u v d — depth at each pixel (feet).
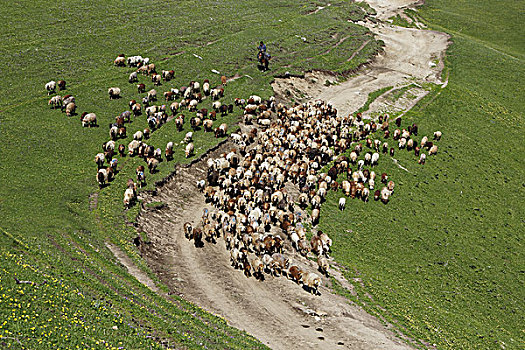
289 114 178.81
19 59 179.22
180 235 110.32
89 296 69.05
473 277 121.70
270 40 256.32
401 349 81.71
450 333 94.02
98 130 145.07
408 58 276.41
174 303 81.41
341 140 161.89
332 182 143.13
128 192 111.34
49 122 142.41
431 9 374.63
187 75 197.47
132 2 269.85
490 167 177.47
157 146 142.82
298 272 96.94
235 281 95.66
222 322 79.92
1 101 149.28
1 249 74.43
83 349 55.72
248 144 156.66
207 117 169.17
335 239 122.42
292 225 119.03
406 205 144.66
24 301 61.21
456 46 289.33
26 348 52.60
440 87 234.38
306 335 82.17
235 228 112.06
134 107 159.43
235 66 216.74
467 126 202.28
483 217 148.46
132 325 65.41
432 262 124.26
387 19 347.36
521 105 229.86
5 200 98.43
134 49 212.23
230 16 284.00
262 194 123.95
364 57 262.67
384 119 190.80
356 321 88.48
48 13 227.40
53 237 88.63
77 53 196.34
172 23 252.21
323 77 230.68
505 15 364.17
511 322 108.17
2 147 122.42
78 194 109.09
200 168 138.31
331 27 296.10
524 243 140.67
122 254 92.48
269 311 87.66
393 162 163.73
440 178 162.81
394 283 110.22
